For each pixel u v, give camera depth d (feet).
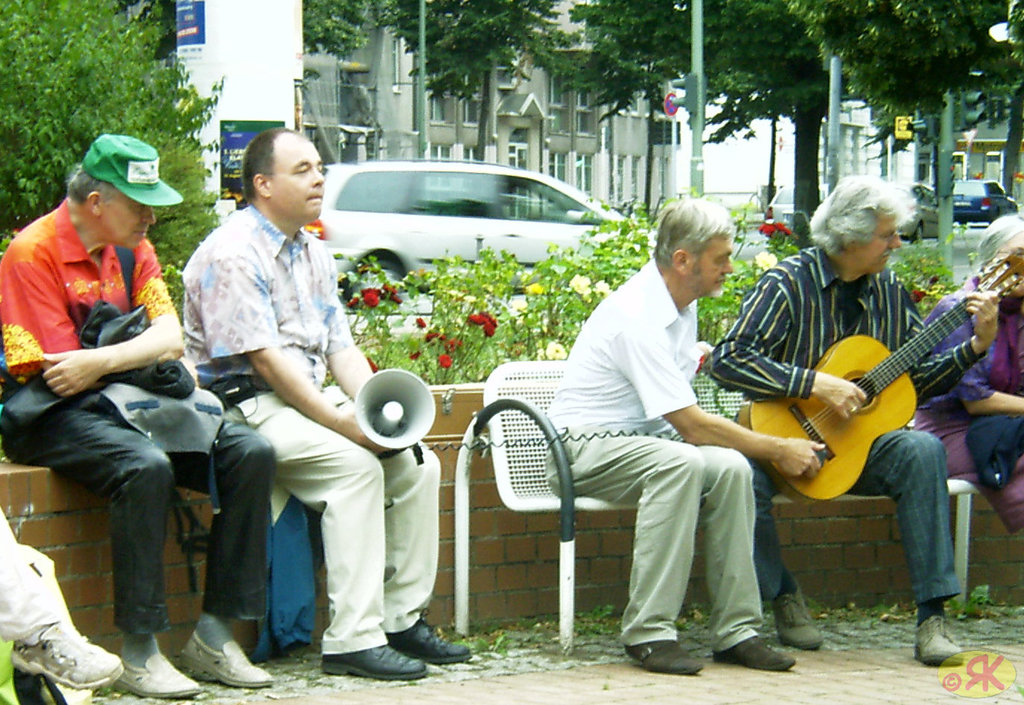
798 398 18.10
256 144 17.52
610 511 19.76
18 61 40.11
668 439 18.11
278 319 17.53
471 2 156.35
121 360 15.72
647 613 16.92
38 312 15.85
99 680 11.53
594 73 152.97
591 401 17.93
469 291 24.77
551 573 19.48
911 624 19.93
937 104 66.90
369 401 16.79
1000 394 19.44
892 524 21.03
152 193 16.26
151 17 49.24
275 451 16.46
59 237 16.12
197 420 15.85
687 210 17.48
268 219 17.48
